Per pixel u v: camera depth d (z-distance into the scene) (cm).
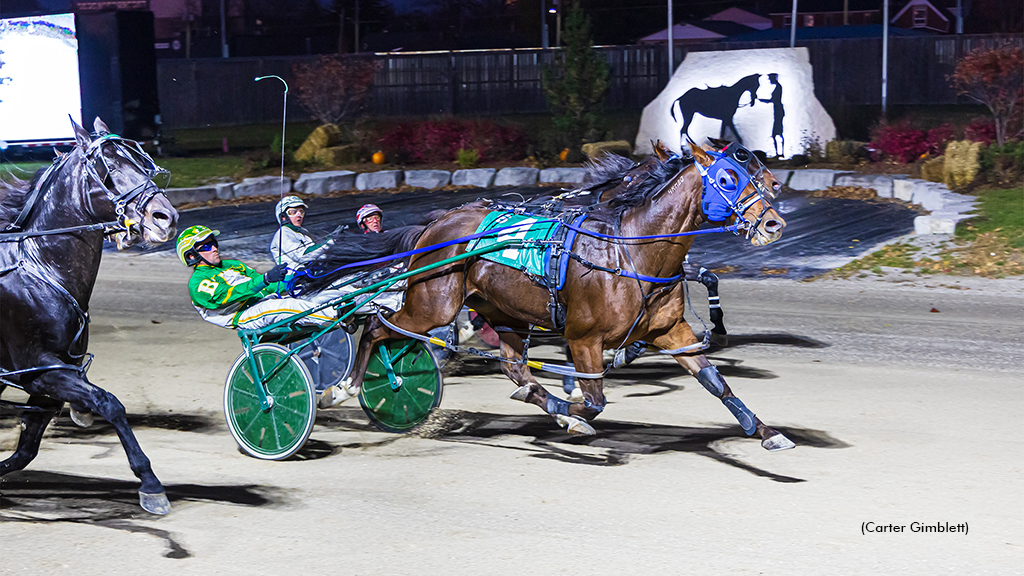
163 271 1390
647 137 2161
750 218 531
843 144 2002
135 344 931
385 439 629
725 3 5678
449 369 814
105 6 3666
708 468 552
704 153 538
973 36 3459
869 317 991
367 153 2302
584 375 568
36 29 2398
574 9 2238
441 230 619
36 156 2461
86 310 521
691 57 2123
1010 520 467
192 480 551
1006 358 812
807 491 511
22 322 499
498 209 614
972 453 568
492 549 443
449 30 6378
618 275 550
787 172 1881
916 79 3547
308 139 2311
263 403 582
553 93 2259
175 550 450
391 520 482
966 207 1471
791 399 694
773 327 952
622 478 538
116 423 496
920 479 526
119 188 495
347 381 636
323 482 544
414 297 618
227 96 3562
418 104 3697
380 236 640
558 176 2012
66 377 500
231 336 967
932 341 879
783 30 3912
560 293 570
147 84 2473
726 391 567
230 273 596
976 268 1205
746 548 440
